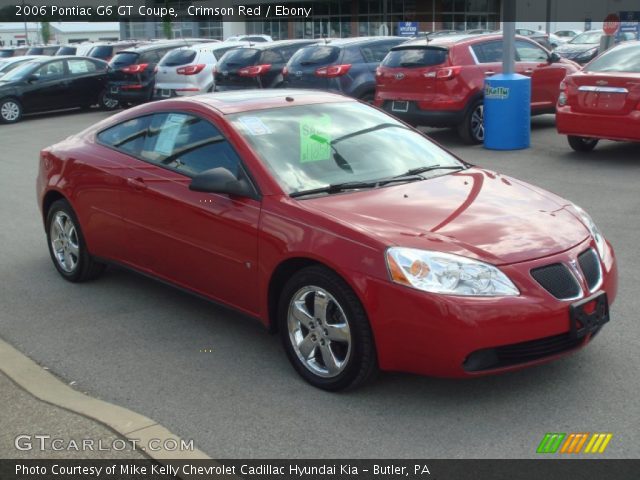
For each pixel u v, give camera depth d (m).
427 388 4.23
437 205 4.44
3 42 71.88
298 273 4.27
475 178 5.00
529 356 3.90
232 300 4.82
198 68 18.92
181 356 4.82
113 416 3.95
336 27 40.69
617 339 4.79
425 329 3.78
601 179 9.55
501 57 12.83
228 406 4.14
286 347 4.44
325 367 4.26
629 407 3.95
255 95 5.54
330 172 4.81
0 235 8.19
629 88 9.90
